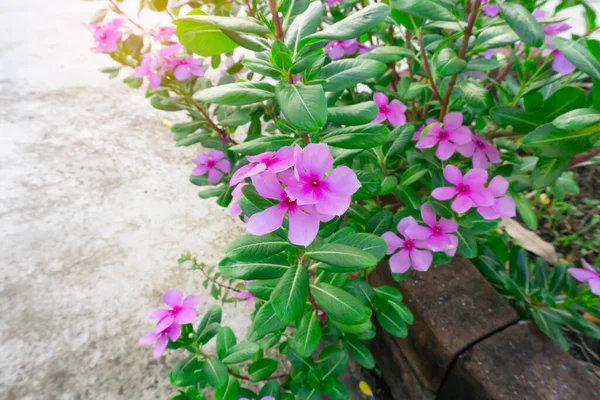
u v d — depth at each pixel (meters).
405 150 0.44
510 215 0.34
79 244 0.71
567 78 0.38
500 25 0.35
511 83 0.43
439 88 0.44
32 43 1.27
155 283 0.66
